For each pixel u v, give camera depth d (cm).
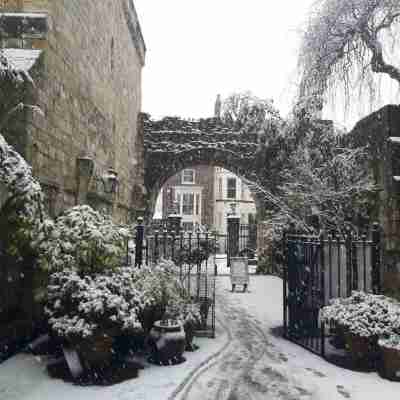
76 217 534
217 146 1838
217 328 768
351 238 686
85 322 471
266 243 1694
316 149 1176
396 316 526
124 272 548
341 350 621
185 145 1848
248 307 983
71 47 764
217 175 3728
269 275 1623
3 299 561
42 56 617
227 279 1473
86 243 509
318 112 1162
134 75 1670
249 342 676
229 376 516
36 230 495
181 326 563
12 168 470
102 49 1036
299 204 1102
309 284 662
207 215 3700
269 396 456
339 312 562
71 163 783
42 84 616
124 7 1347
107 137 1127
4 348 529
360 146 914
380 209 798
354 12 965
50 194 674
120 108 1343
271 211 1609
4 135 560
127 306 486
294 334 685
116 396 434
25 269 603
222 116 1706
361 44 977
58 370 497
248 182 1630
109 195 1079
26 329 595
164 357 539
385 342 506
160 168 1845
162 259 695
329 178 1031
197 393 461
